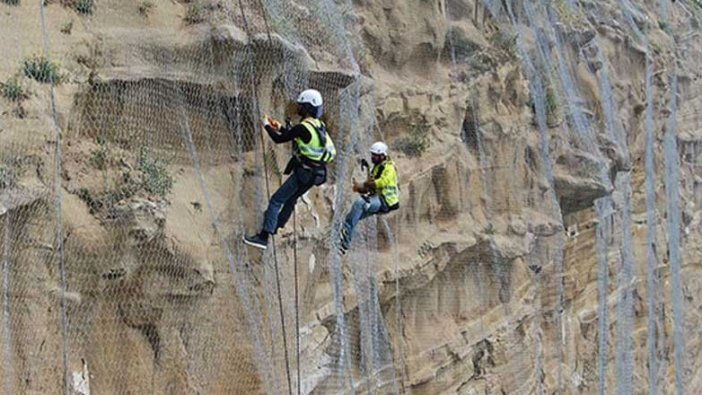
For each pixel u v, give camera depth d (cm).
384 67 1427
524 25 1819
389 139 1385
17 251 784
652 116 2495
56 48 877
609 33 2320
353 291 1194
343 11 1316
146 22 973
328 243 1151
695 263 2761
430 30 1503
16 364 767
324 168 958
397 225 1338
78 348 838
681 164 2772
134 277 889
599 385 1958
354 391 1174
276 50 1045
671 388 2439
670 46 2745
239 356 968
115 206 877
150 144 940
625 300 2166
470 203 1520
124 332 884
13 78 814
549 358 1738
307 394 1080
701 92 2956
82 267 848
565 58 2016
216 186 990
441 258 1413
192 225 939
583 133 1959
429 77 1512
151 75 943
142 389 887
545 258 1725
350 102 1197
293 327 1048
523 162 1692
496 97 1641
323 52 1161
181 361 919
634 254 2272
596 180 1903
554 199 1761
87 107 897
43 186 809
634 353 2216
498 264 1555
